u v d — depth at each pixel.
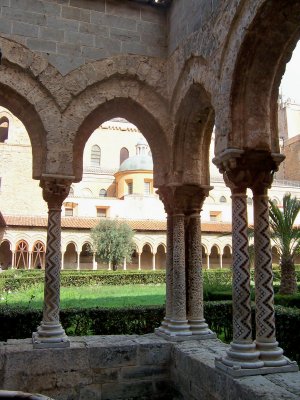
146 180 44.34
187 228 7.34
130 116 7.74
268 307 5.15
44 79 6.70
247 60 5.17
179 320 6.86
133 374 6.29
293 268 12.59
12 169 39.56
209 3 6.03
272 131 5.45
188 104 6.92
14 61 6.56
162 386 6.41
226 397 4.78
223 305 8.83
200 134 7.28
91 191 46.16
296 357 7.05
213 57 5.82
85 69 6.97
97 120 7.52
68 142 6.73
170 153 7.25
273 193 48.75
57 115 6.73
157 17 7.66
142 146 48.34
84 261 35.66
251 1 4.93
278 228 12.51
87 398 6.03
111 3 7.37
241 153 5.19
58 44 6.90
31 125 6.91
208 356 5.75
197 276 7.18
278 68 5.34
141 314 8.26
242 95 5.30
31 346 6.11
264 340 5.07
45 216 35.44
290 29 4.98
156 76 7.39
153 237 35.16
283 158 5.38
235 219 5.34
